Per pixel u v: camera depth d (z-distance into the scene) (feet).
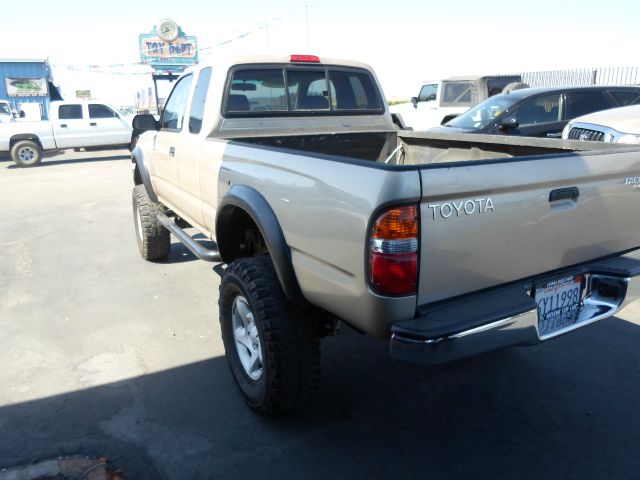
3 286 17.66
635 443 9.20
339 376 11.56
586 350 12.36
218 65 13.26
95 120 56.85
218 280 17.85
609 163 8.66
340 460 8.93
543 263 8.42
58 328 14.26
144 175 18.12
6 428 9.85
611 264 9.23
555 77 58.75
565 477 8.43
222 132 13.26
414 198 6.81
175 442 9.42
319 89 14.69
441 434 9.57
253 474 8.63
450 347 7.11
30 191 37.88
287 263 8.94
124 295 16.61
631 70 53.57
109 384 11.37
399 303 7.12
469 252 7.48
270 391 9.33
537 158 7.85
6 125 53.62
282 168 8.97
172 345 13.16
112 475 8.54
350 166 7.42
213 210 12.55
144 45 86.99
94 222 27.02
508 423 9.83
